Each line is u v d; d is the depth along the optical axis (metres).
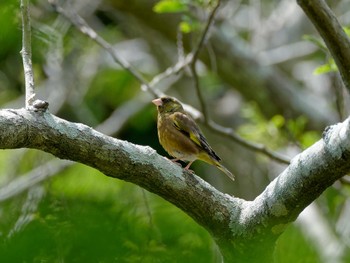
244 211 7.37
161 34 19.00
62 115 19.69
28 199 9.99
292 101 18.98
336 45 6.70
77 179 13.59
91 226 6.60
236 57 18.97
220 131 12.77
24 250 6.21
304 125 17.27
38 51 13.21
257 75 19.00
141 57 22.59
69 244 6.36
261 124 16.28
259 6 21.12
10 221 8.67
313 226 13.88
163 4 12.46
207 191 7.38
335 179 6.73
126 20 20.48
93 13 20.53
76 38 18.09
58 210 8.12
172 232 7.78
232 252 7.57
